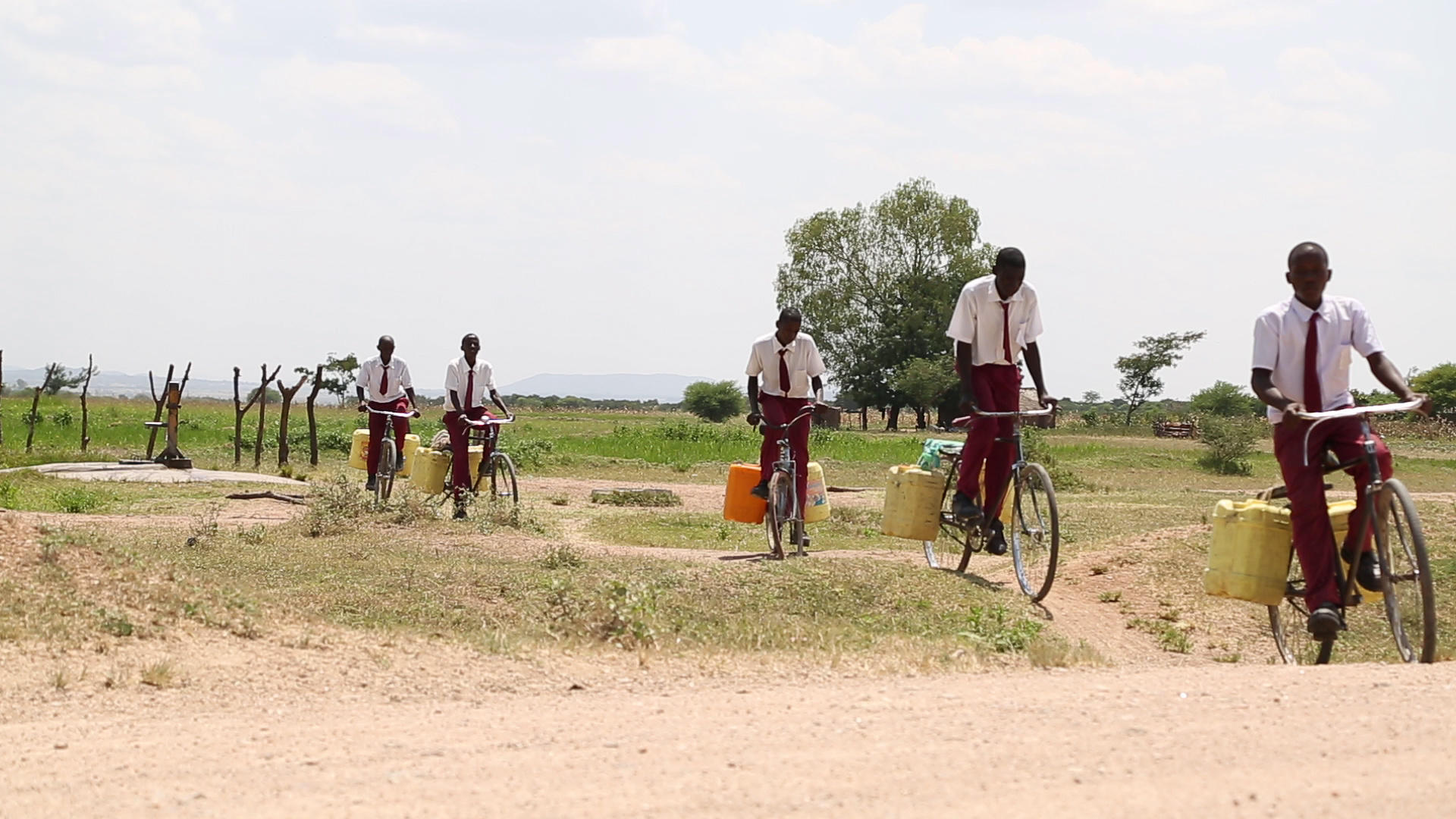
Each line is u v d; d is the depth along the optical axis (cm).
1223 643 877
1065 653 755
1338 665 605
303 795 400
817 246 7550
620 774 410
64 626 698
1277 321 695
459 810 374
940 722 472
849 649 755
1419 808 349
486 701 614
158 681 628
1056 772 392
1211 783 375
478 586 900
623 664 704
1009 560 1166
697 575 946
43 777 448
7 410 4816
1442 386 7619
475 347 1474
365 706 599
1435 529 1285
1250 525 738
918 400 7144
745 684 656
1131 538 1188
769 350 1169
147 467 1994
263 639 726
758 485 1178
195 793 412
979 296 973
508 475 1451
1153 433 7025
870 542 1419
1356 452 682
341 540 1161
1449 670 561
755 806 364
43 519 1164
